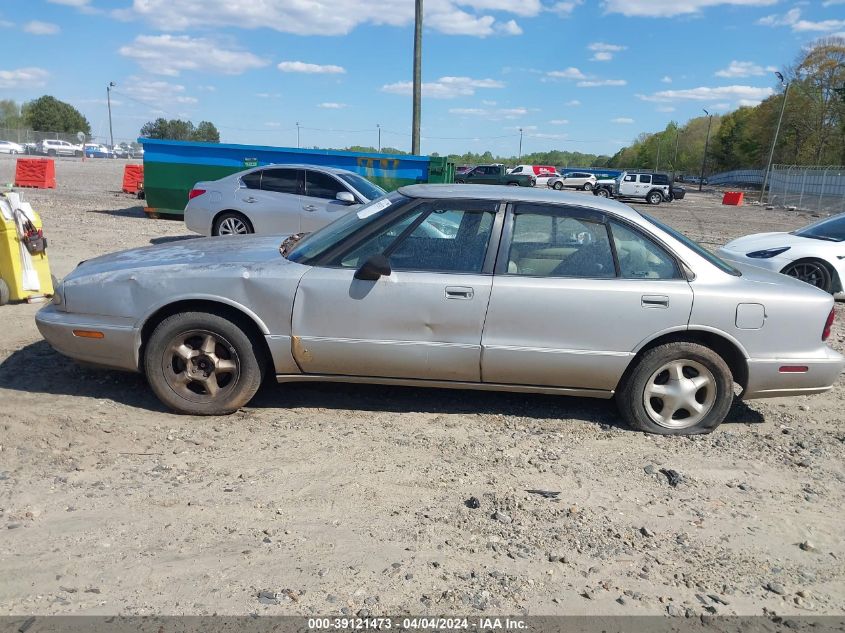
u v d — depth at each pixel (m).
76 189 25.16
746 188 78.38
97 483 3.89
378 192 12.61
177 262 4.93
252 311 4.70
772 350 4.85
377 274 4.62
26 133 77.50
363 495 3.91
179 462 4.20
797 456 4.79
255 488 3.93
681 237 5.04
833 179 38.53
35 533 3.37
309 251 4.92
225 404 4.81
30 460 4.10
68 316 4.85
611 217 4.89
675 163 119.19
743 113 98.31
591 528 3.71
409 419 5.02
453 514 3.76
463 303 4.69
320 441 4.57
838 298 10.79
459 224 4.84
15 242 7.25
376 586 3.10
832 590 3.31
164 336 4.71
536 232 4.84
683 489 4.22
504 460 4.45
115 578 3.06
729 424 5.33
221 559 3.24
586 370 4.80
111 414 4.77
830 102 73.69
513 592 3.12
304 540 3.44
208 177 16.50
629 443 4.84
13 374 5.36
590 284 4.74
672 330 4.77
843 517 4.00
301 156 16.64
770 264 10.33
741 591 3.26
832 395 6.11
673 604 3.12
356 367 4.82
